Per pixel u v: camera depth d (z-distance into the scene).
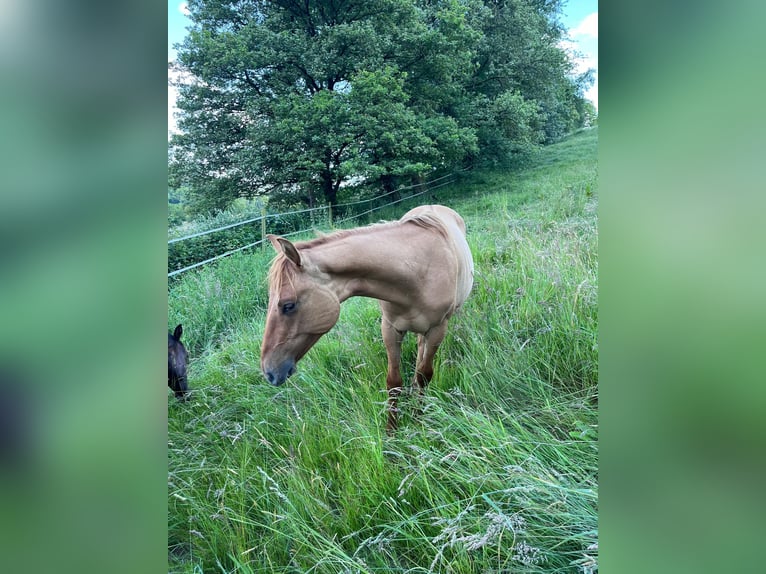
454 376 2.44
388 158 6.73
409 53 7.02
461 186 6.64
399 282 2.05
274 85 7.23
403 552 1.60
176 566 1.67
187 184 7.95
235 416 2.48
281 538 1.67
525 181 6.05
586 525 1.44
